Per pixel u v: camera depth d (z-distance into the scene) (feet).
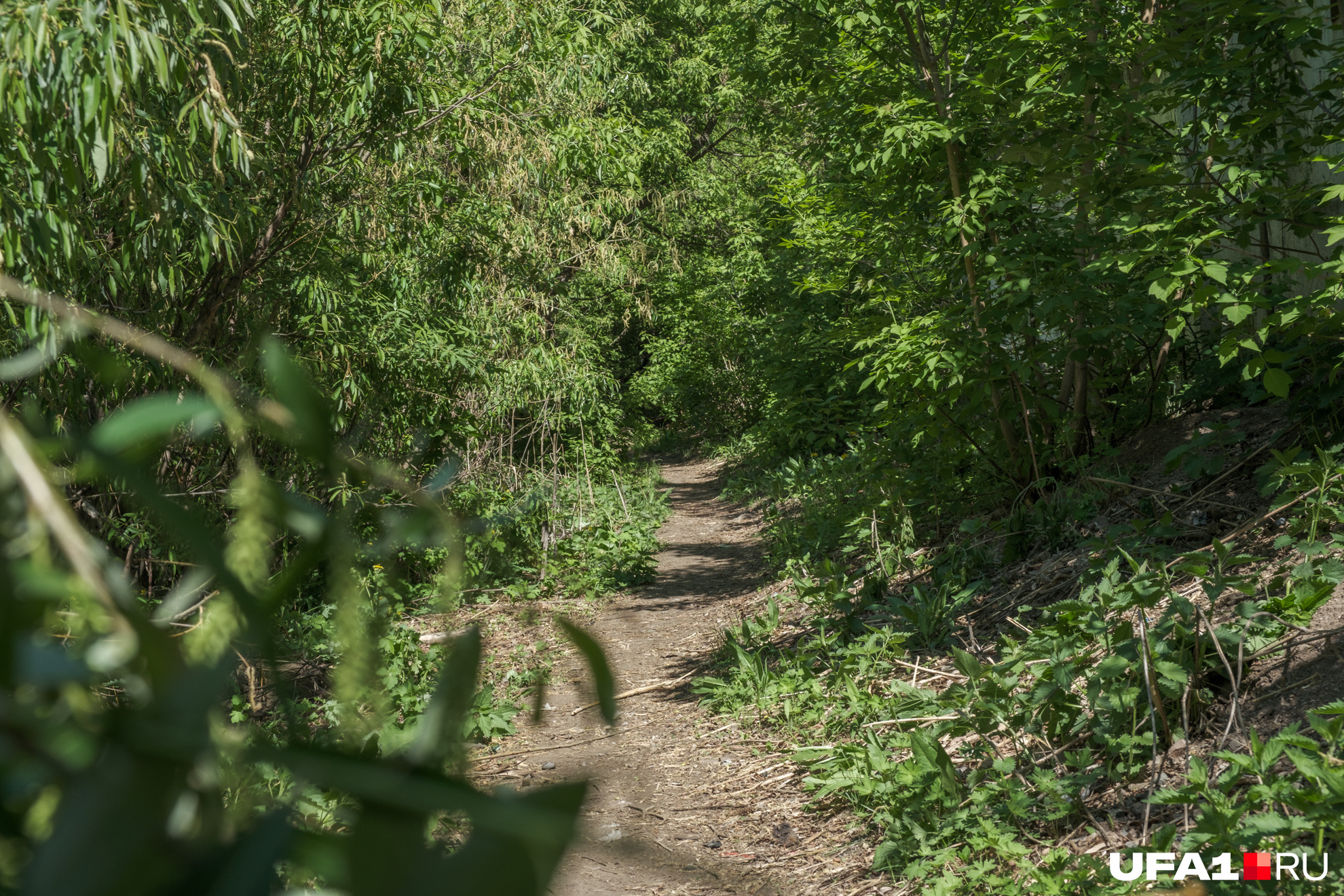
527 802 0.81
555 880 0.80
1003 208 19.95
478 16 26.27
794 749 17.70
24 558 0.81
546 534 36.68
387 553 1.06
